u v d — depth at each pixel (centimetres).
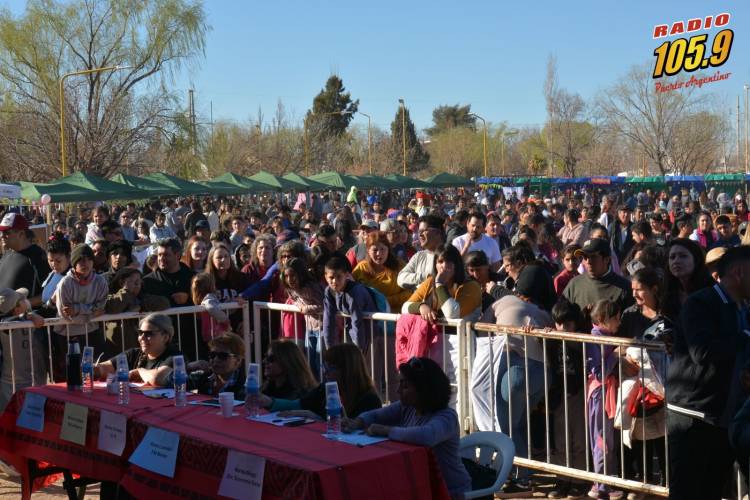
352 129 9681
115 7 4419
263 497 428
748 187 6066
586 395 652
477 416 706
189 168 4775
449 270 721
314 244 1026
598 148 8138
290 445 454
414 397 486
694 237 1309
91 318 773
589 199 4256
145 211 2598
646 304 641
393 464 434
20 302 754
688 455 488
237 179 3916
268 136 6581
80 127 4347
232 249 1305
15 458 634
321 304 810
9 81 4356
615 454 650
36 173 4334
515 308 702
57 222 2294
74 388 611
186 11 4525
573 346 669
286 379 596
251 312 896
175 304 860
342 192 4950
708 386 476
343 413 537
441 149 10550
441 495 448
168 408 550
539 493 682
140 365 669
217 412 535
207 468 462
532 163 8962
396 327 748
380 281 885
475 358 709
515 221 2061
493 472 517
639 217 1802
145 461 501
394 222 1125
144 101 4528
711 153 7162
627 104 6906
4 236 840
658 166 6975
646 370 614
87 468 563
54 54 4344
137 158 4528
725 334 468
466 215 1389
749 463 481
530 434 684
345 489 411
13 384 738
